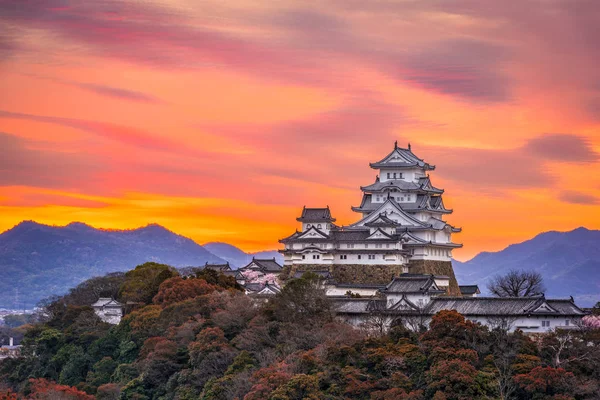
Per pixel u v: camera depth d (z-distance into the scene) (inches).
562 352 7017.7
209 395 7263.8
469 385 6515.8
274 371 7121.1
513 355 6973.4
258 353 7667.3
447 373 6614.2
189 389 7667.3
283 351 7593.5
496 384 6599.4
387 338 7445.9
